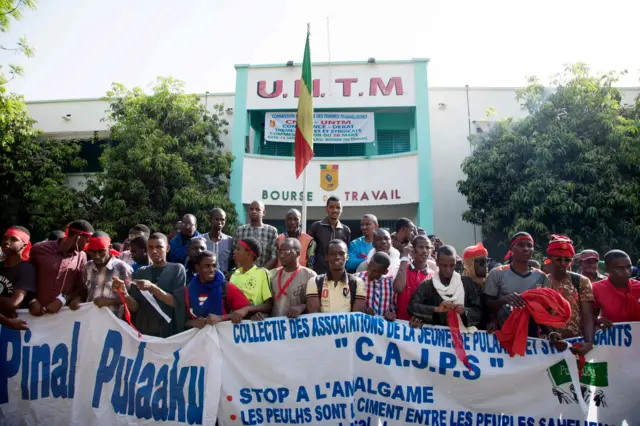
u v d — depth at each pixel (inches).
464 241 568.4
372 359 166.2
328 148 604.7
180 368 165.0
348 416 161.8
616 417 165.8
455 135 591.5
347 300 172.2
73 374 170.7
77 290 186.2
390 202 528.1
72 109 630.5
